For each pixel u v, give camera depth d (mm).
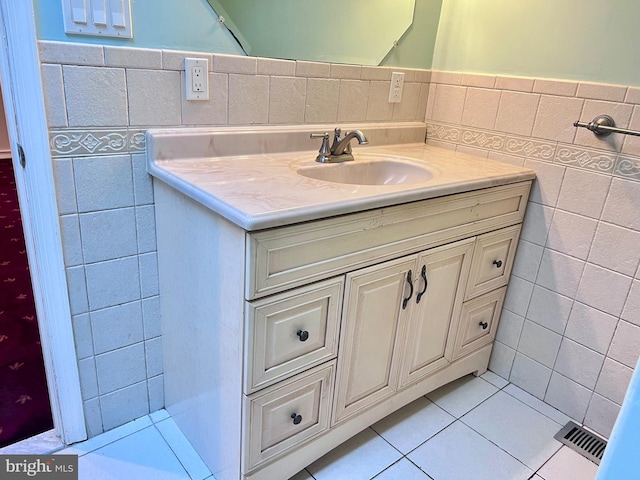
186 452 1431
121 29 1154
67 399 1374
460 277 1529
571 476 1429
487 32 1646
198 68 1285
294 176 1254
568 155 1512
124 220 1312
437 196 1275
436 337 1561
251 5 1344
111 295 1359
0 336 1929
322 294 1140
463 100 1752
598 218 1486
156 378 1552
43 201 1166
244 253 979
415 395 1607
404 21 1689
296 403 1218
